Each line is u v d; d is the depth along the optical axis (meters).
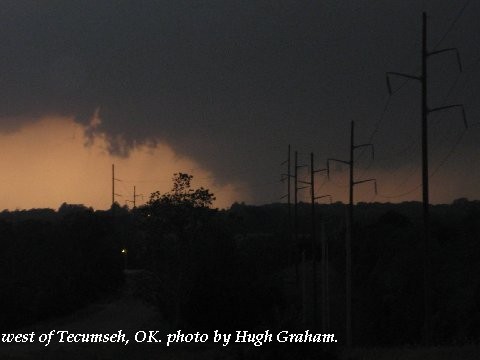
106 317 62.97
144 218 52.84
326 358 21.28
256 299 51.53
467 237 49.41
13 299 60.94
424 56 35.72
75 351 40.47
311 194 59.47
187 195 52.78
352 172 50.53
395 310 45.97
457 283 41.94
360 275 64.62
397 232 60.50
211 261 52.31
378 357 26.38
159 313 60.78
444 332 38.47
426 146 35.31
